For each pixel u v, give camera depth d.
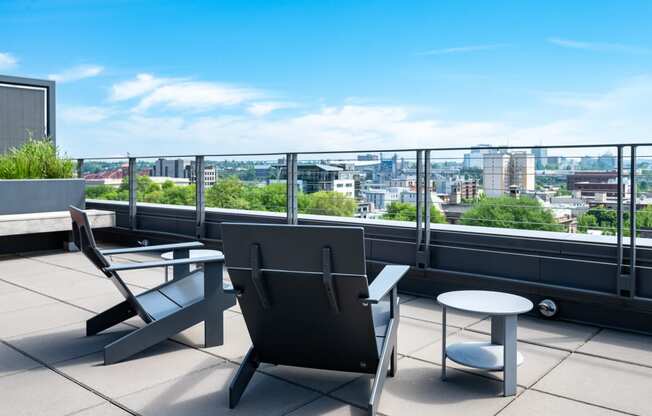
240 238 2.73
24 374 3.27
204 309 3.67
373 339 2.79
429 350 3.66
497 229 5.04
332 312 2.76
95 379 3.19
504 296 3.26
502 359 3.14
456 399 2.93
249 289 2.84
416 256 5.15
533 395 2.98
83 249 3.57
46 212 7.63
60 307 4.71
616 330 4.12
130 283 5.61
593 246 4.30
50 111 10.52
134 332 3.48
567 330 4.12
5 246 7.35
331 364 3.01
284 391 3.03
